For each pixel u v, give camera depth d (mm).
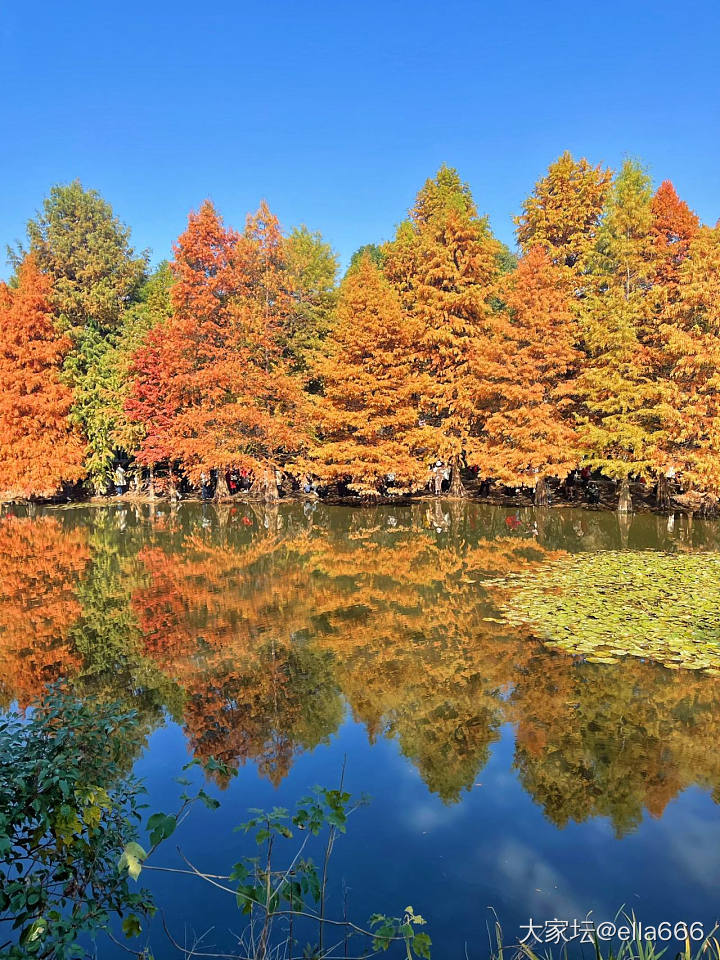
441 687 8711
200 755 6945
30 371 32625
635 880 4844
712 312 23672
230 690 8742
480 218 36000
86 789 4125
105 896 4125
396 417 29766
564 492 32594
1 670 9562
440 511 28188
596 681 8766
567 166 32125
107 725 4531
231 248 32875
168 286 38969
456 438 31016
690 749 6938
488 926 4328
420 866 5023
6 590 14914
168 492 36219
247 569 16953
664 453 24672
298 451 34250
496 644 10383
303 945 4129
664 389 24250
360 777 6477
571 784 6289
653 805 5906
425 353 32156
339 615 12359
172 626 11773
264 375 31375
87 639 11031
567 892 4699
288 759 6852
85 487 37812
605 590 13414
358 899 4633
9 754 3992
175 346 31328
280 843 5328
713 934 4227
